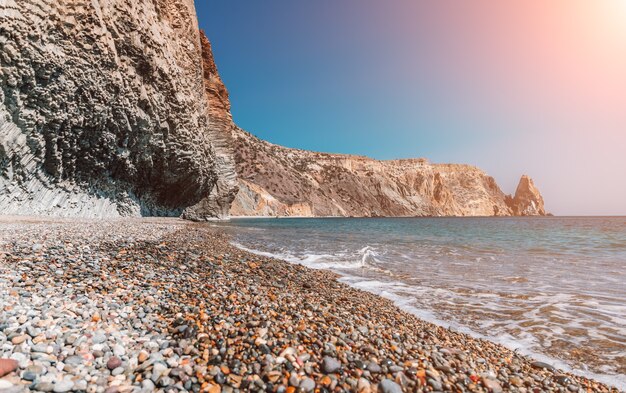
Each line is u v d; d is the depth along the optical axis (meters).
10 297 5.31
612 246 27.34
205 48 59.84
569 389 4.93
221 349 4.64
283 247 22.27
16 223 16.47
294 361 4.53
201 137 42.25
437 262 17.33
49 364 3.73
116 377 3.78
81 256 9.38
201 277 9.12
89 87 23.81
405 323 7.33
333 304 8.09
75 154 25.11
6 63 18.58
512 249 24.38
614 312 8.86
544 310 8.99
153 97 31.27
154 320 5.52
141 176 34.66
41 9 20.03
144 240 14.94
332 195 198.38
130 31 27.78
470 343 6.53
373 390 4.19
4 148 19.33
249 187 128.12
